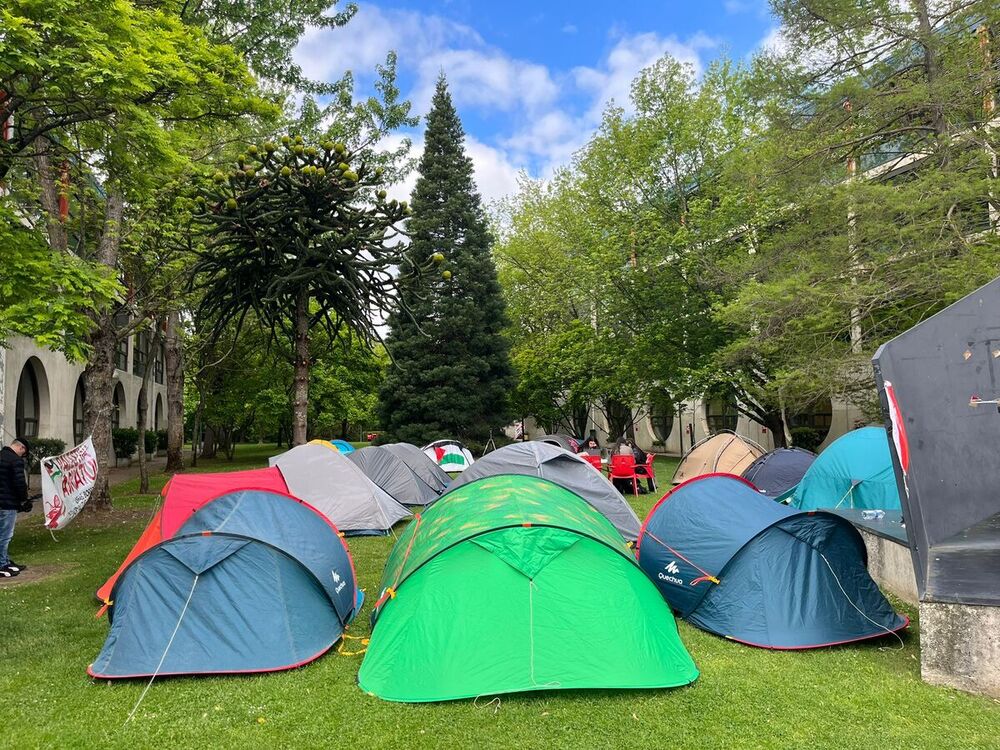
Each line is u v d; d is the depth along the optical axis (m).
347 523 10.57
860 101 12.71
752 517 6.21
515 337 32.88
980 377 5.71
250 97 10.02
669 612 5.45
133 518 12.36
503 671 4.70
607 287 22.64
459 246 28.03
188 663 5.06
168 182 11.55
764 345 13.10
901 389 5.39
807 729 4.20
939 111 12.01
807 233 13.06
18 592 7.45
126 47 7.45
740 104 21.25
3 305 8.00
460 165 28.94
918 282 10.91
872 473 9.45
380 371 32.06
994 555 5.09
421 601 5.08
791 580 5.86
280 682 4.93
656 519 7.03
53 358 20.91
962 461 5.52
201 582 5.31
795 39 13.83
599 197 23.89
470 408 26.56
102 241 12.38
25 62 6.53
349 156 11.23
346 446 18.42
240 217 10.65
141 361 32.72
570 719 4.32
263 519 5.90
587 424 40.34
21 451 8.39
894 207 10.94
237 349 25.84
